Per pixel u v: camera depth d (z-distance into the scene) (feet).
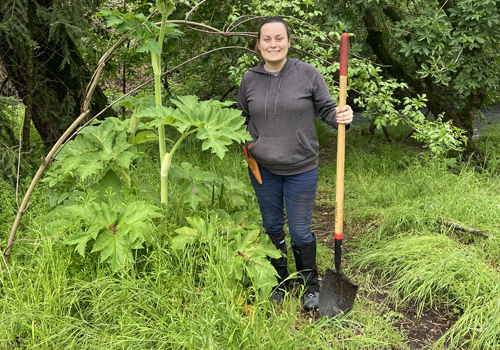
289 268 9.71
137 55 20.74
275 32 7.26
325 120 7.89
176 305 7.25
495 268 9.80
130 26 7.30
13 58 11.94
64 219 8.26
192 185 8.84
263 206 8.57
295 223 8.29
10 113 10.80
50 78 13.15
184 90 25.50
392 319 8.40
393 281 9.46
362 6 15.33
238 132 7.32
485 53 17.69
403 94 29.12
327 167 17.87
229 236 8.52
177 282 7.50
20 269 7.79
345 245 11.61
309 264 8.63
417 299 8.83
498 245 10.50
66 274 7.64
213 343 6.42
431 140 14.06
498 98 28.37
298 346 6.97
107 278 7.33
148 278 7.38
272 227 8.80
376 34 19.33
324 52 12.86
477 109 19.62
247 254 8.05
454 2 17.90
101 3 12.89
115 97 21.47
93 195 8.20
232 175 15.74
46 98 12.95
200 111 7.56
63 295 7.15
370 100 14.08
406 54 15.29
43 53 12.65
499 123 26.00
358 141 22.00
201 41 18.47
